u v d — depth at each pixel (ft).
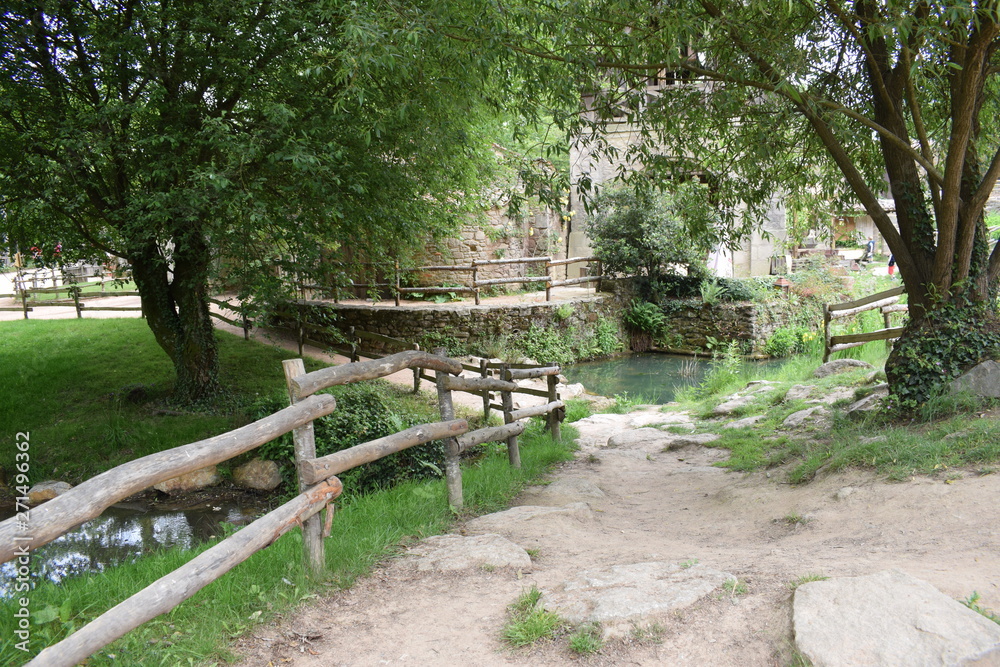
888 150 21.15
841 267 69.77
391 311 54.70
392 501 16.83
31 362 40.55
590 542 14.16
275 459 27.25
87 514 7.39
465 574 11.87
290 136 24.57
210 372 34.81
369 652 9.36
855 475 16.12
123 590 10.90
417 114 27.76
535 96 21.83
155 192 25.25
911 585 8.61
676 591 9.75
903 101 23.63
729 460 23.06
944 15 14.73
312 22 25.26
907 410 20.15
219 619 9.91
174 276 34.27
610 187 62.75
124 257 33.55
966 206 19.51
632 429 31.22
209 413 33.63
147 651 8.95
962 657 7.15
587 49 19.70
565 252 73.41
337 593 11.27
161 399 35.06
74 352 42.73
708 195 26.50
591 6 19.58
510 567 12.09
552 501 17.94
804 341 57.98
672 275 64.13
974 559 10.07
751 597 9.40
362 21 17.70
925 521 12.29
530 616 9.69
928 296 20.24
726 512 17.01
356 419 25.99
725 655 8.19
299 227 26.81
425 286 63.00
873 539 12.09
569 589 10.55
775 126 21.79
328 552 12.37
